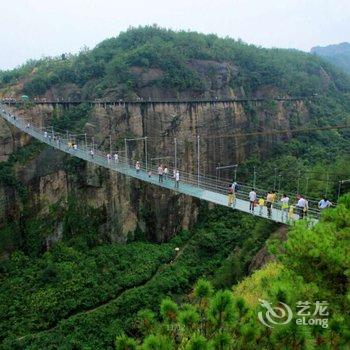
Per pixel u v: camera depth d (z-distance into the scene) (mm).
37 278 48938
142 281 51938
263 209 30469
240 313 9922
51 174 58969
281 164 82875
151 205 68250
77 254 55781
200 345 8359
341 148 93688
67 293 46281
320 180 52656
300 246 12195
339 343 9625
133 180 66062
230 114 87750
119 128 70250
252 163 87625
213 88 91312
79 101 69625
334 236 12961
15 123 55344
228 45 109250
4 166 56062
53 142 52938
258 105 95750
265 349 9492
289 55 134000
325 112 112438
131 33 100688
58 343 39438
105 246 60562
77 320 42781
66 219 59219
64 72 82000
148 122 73938
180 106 78250
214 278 47500
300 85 114250
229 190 31375
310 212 27875
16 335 40188
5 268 50719
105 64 83812
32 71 89438
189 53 93875
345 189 48344
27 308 43625
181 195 71000
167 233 69500
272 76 107125
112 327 42500
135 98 75500
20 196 56250
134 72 79938
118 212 64500
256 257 37906
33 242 55375
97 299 46656
